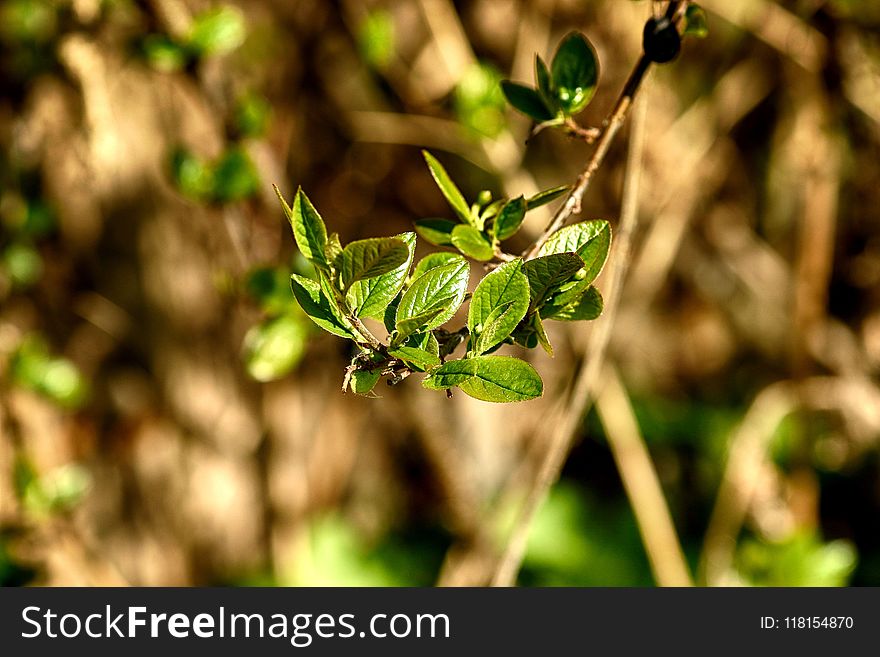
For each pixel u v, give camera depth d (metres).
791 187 1.99
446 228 0.81
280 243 1.25
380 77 1.72
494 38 1.74
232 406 2.07
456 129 1.57
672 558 1.74
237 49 1.62
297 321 1.05
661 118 1.66
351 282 0.75
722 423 2.24
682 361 2.36
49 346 1.71
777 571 1.54
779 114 1.93
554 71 0.84
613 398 1.83
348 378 0.75
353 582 2.08
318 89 1.80
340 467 2.22
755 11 1.63
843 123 1.72
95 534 2.01
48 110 1.46
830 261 1.83
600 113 1.57
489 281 0.75
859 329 1.89
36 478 1.49
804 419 1.86
